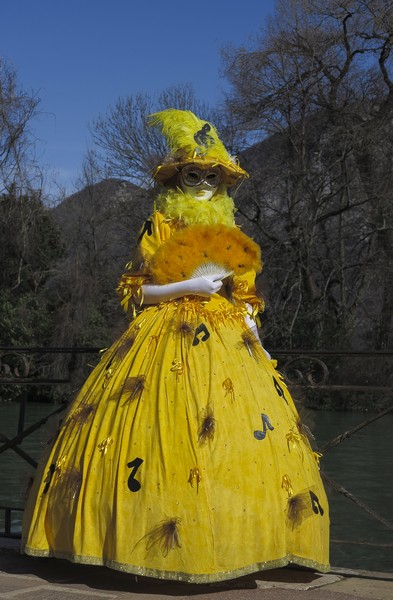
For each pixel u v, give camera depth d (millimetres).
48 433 3826
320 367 4332
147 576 3234
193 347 3559
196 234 3785
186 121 4125
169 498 3264
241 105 26734
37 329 29766
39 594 3361
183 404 3402
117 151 30453
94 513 3357
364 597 3434
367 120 25953
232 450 3342
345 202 27141
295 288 26469
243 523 3271
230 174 4148
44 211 32062
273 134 26766
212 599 3301
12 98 30000
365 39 25812
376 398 20094
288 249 26453
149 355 3586
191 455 3309
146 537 3248
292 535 3391
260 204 27234
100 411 3531
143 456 3342
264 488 3342
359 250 27672
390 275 25469
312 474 3580
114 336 4051
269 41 25953
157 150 29906
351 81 26266
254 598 3320
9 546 4262
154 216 3979
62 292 31328
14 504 8898
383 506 9922
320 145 26719
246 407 3469
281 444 3490
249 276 3947
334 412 20453
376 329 26328
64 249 32719
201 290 3695
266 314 25719
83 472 3428
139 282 3818
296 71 26016
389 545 4066
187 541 3219
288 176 26500
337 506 9945
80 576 3703
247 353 3689
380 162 26016
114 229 32281
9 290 30531
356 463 13383
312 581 3717
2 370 4910
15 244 31000
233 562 3234
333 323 25484
